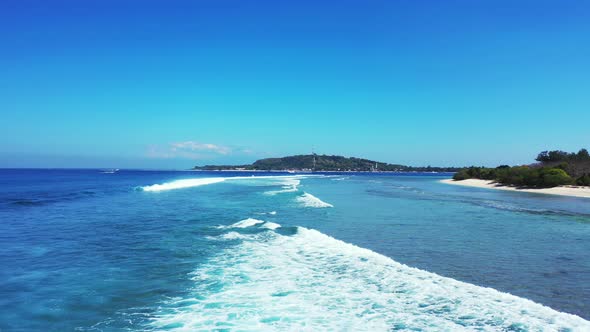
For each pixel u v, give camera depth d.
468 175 91.00
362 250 12.92
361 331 6.54
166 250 13.15
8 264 11.15
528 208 27.84
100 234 16.16
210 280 9.68
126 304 7.93
